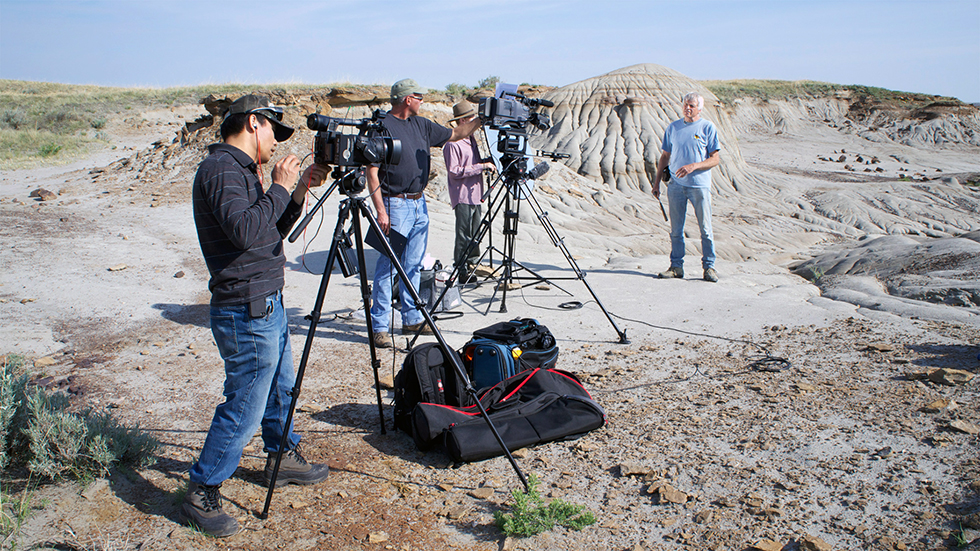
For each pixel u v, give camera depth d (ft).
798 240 58.95
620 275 27.37
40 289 23.08
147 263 27.91
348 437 12.50
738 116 208.23
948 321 18.51
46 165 68.13
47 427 10.07
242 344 8.78
